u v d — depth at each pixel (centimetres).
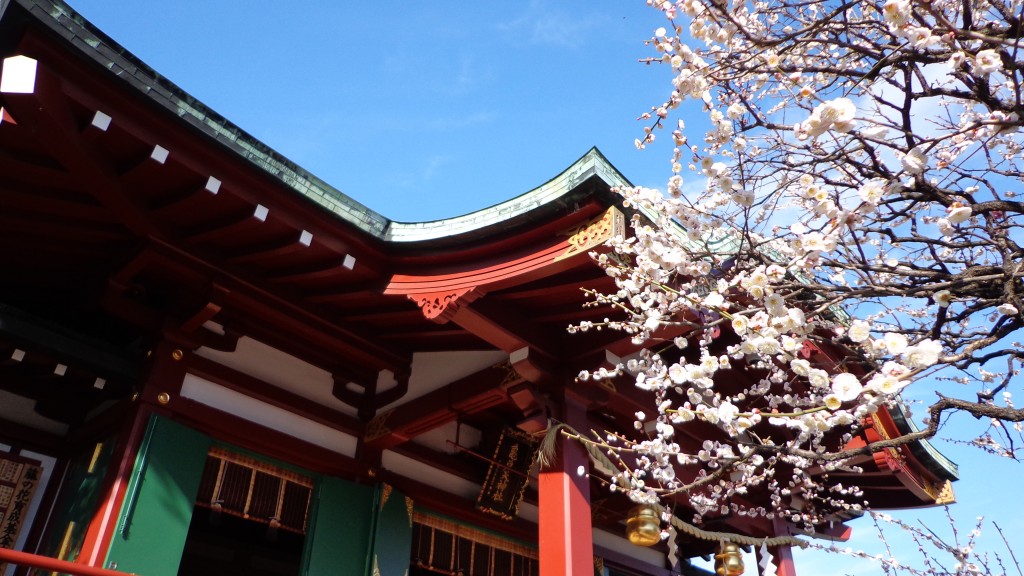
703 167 413
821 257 385
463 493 877
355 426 808
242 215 618
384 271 680
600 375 570
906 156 318
